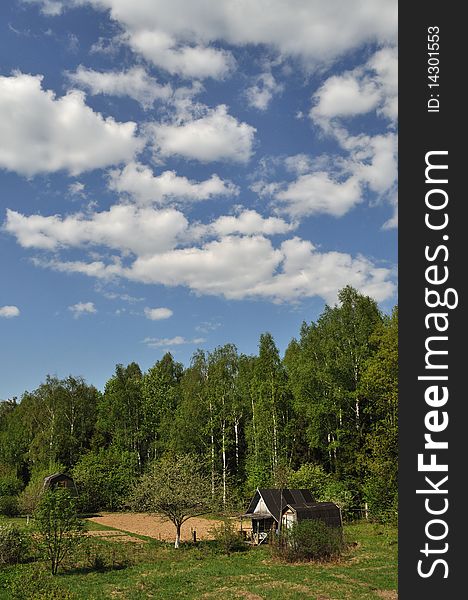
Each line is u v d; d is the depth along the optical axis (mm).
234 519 49281
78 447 74938
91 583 26000
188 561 31672
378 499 40625
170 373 85750
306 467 49719
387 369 40500
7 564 30688
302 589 23750
